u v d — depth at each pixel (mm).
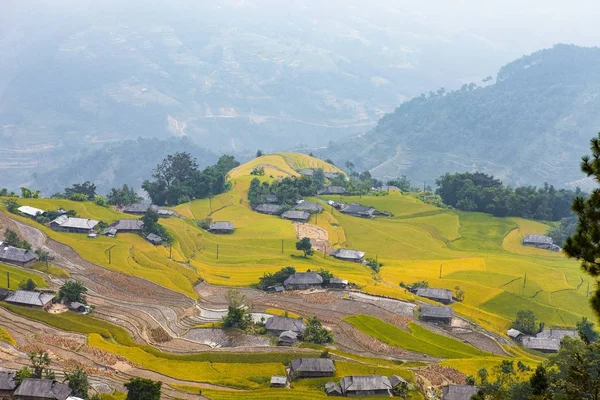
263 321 165750
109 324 153750
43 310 153500
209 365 135750
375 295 191875
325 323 166750
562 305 195750
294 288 195000
